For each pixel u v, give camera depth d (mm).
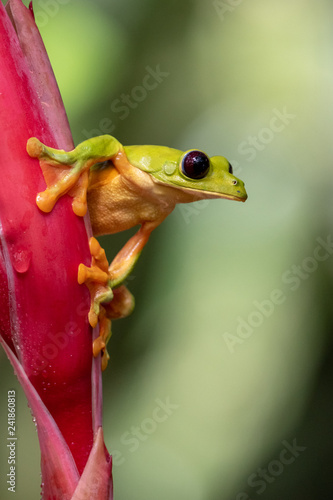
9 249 448
